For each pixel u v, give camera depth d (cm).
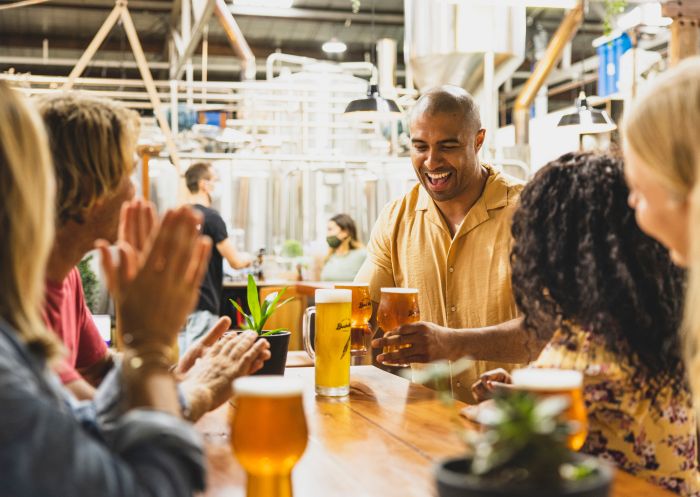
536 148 785
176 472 89
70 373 152
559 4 451
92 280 627
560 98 1337
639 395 142
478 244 250
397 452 139
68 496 81
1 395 81
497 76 754
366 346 209
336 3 1057
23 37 1159
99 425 117
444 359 196
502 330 206
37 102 149
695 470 151
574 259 147
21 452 80
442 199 252
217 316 547
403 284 267
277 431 102
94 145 146
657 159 105
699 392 113
